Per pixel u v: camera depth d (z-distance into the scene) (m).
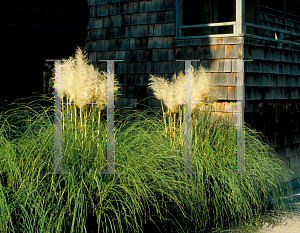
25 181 4.16
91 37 8.92
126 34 8.47
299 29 12.06
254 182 5.79
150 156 5.06
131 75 8.36
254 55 7.21
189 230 5.11
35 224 4.06
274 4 10.98
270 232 5.35
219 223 5.50
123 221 4.50
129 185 4.56
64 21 8.88
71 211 4.25
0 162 4.33
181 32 7.84
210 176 5.52
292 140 8.27
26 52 8.73
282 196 6.36
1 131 4.66
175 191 5.11
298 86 8.49
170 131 5.89
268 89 7.55
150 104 8.06
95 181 4.46
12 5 8.12
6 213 3.88
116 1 8.62
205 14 9.41
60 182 4.41
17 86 8.65
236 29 7.12
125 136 5.21
